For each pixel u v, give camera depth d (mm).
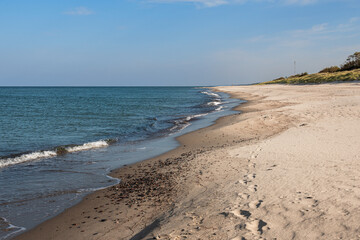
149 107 36750
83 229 4953
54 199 6441
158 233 4359
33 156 10750
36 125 20031
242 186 6070
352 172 6133
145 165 9273
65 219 5402
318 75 63531
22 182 7691
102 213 5594
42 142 14016
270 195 5285
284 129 13523
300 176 6258
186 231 4285
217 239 3891
